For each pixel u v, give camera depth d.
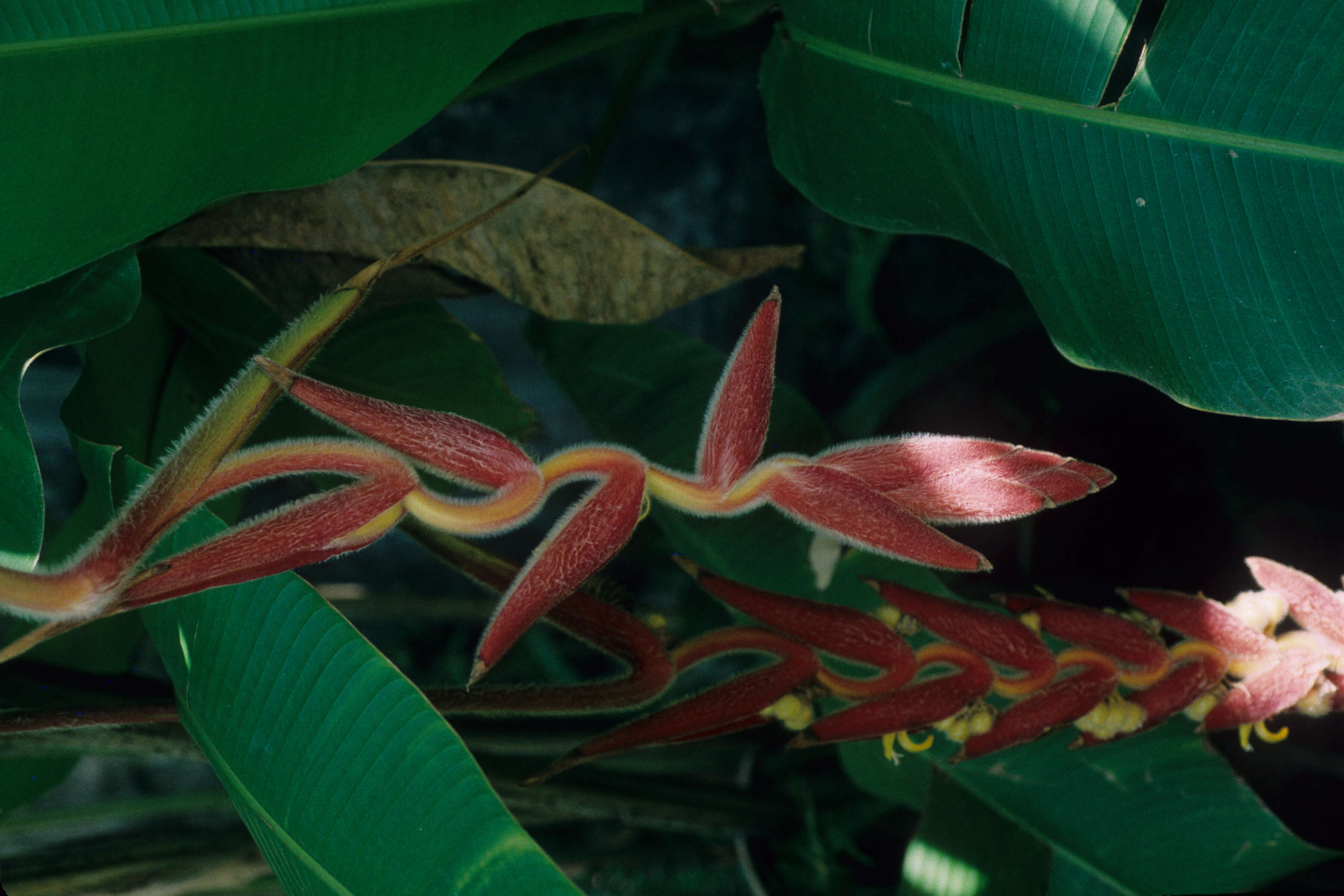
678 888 2.84
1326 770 2.37
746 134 3.43
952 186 1.42
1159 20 1.32
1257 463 2.36
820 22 1.45
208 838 2.20
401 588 3.87
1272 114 1.31
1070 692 1.30
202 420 1.12
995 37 1.36
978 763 1.74
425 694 1.29
